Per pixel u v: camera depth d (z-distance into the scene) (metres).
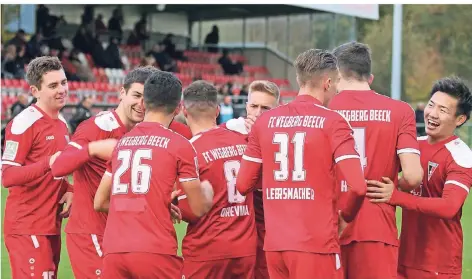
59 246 8.37
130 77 7.48
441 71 61.78
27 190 7.96
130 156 6.64
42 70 8.02
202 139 7.57
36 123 7.97
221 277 7.63
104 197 6.95
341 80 7.10
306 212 6.35
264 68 44.81
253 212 7.79
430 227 7.32
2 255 13.64
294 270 6.34
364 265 6.92
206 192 6.93
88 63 36.56
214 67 42.03
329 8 29.69
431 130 7.34
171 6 43.03
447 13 61.28
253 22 45.53
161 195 6.55
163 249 6.50
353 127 6.96
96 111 31.98
